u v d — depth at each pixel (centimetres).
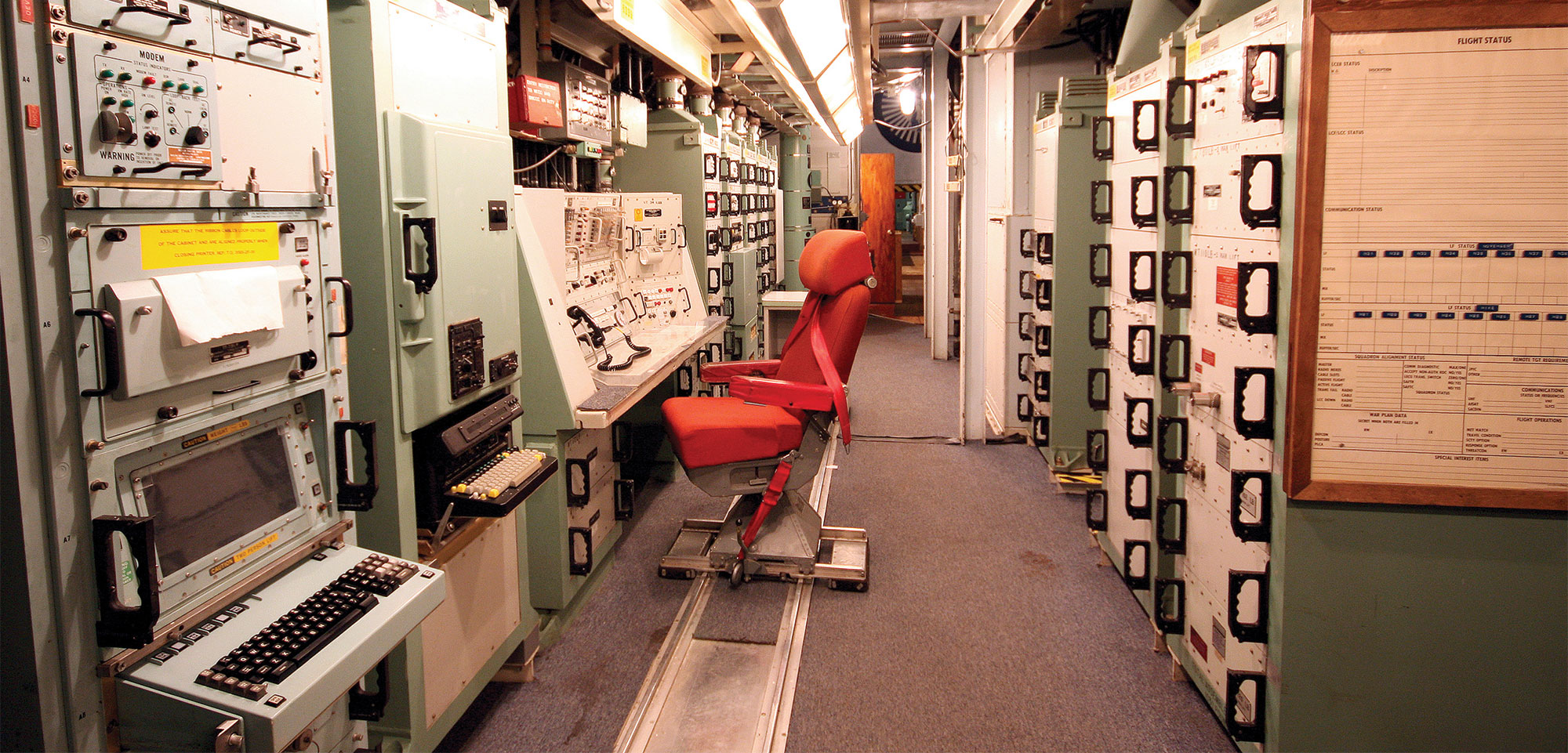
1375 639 174
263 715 110
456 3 239
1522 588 169
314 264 148
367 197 180
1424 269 163
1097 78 395
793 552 315
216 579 128
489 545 229
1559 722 171
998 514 394
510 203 237
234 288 126
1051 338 419
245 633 126
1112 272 306
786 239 1027
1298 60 166
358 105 178
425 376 194
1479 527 168
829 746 218
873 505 409
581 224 343
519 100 301
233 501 133
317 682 118
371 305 183
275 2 135
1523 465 164
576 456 284
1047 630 280
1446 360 164
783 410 309
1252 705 191
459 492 203
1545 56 155
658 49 366
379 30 178
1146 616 288
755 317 663
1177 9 334
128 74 109
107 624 110
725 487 309
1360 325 165
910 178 1285
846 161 1185
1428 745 176
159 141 113
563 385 260
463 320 210
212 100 122
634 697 243
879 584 318
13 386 100
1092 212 313
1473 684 173
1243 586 195
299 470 147
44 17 100
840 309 314
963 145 511
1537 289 160
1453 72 158
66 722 108
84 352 106
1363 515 171
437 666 201
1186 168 221
